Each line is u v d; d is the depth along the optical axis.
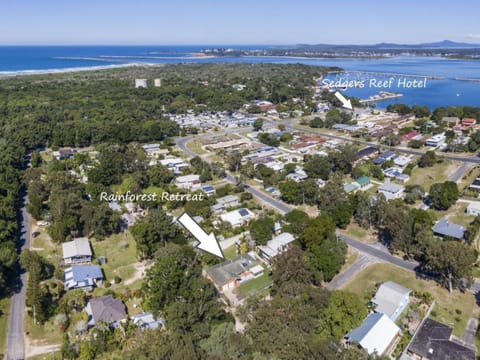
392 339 50.53
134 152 125.69
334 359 41.50
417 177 116.00
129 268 70.56
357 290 63.22
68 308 57.81
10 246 71.50
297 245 69.06
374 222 84.94
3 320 56.31
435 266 62.72
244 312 54.91
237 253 75.19
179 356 41.41
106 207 83.56
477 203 91.69
